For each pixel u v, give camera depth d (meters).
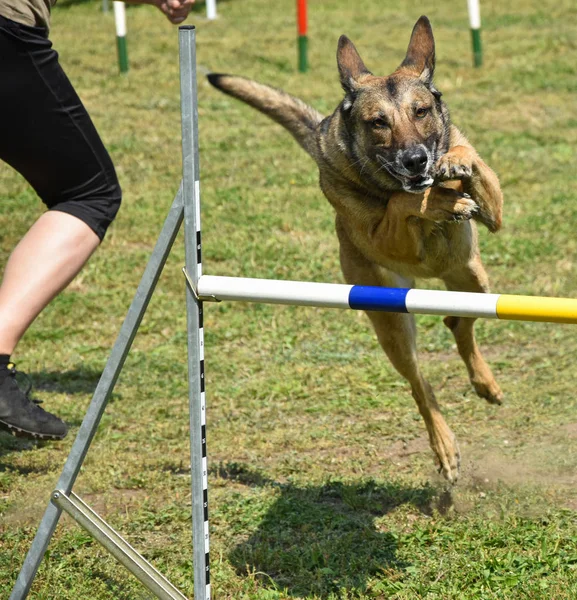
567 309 3.69
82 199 4.91
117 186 5.07
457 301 3.89
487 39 21.78
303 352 8.71
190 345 4.23
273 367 8.38
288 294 4.13
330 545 5.25
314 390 7.86
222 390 7.89
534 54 20.28
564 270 10.35
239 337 9.12
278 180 13.78
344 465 6.46
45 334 9.08
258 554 5.18
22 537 5.45
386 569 4.99
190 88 4.09
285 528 5.56
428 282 9.79
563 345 8.66
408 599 4.68
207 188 13.44
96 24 24.89
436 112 6.21
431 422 6.10
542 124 16.06
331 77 18.62
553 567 4.90
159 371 8.34
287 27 23.94
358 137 6.07
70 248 4.77
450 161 5.29
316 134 6.73
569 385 7.69
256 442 6.89
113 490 6.18
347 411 7.42
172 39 22.50
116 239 11.50
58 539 5.39
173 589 4.34
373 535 5.36
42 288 4.67
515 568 4.95
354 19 24.94
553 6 25.64
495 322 9.22
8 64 4.66
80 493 6.12
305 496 5.96
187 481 6.25
